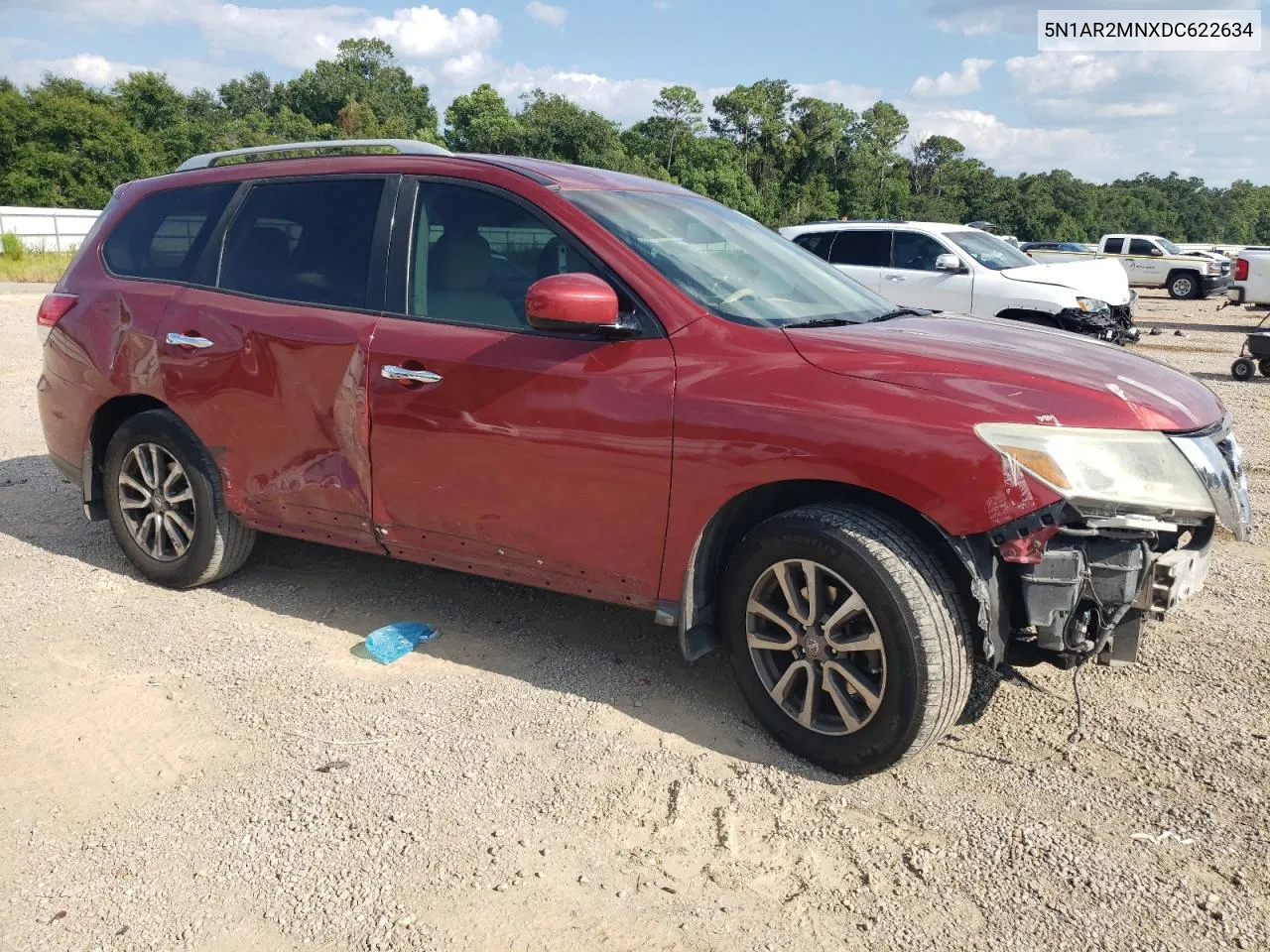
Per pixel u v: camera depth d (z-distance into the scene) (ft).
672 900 8.43
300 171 14.05
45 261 113.50
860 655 10.09
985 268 38.81
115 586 15.26
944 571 9.77
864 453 9.58
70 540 17.43
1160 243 92.02
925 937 8.00
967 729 11.22
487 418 11.65
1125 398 9.64
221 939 7.98
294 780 10.12
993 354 10.46
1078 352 11.09
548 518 11.52
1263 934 8.00
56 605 14.47
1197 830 9.35
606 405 10.90
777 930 8.09
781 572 10.33
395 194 13.03
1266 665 12.71
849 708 10.07
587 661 12.83
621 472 10.89
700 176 359.25
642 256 11.39
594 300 10.46
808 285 12.80
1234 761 10.52
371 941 7.96
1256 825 9.43
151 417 14.66
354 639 13.46
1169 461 9.42
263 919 8.20
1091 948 7.86
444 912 8.29
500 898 8.45
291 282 13.62
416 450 12.27
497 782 10.12
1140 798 9.87
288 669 12.51
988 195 411.13
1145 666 12.71
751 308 11.32
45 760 10.48
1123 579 9.48
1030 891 8.54
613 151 341.62
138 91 274.16
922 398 9.61
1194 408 10.17
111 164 231.50
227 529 14.49
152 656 12.84
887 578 9.55
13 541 17.37
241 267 14.16
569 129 339.57
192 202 14.98
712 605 11.23
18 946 7.88
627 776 10.24
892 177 416.87
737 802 9.81
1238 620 14.15
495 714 11.46
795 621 10.42
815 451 9.79
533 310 10.52
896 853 9.05
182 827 9.39
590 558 11.37
